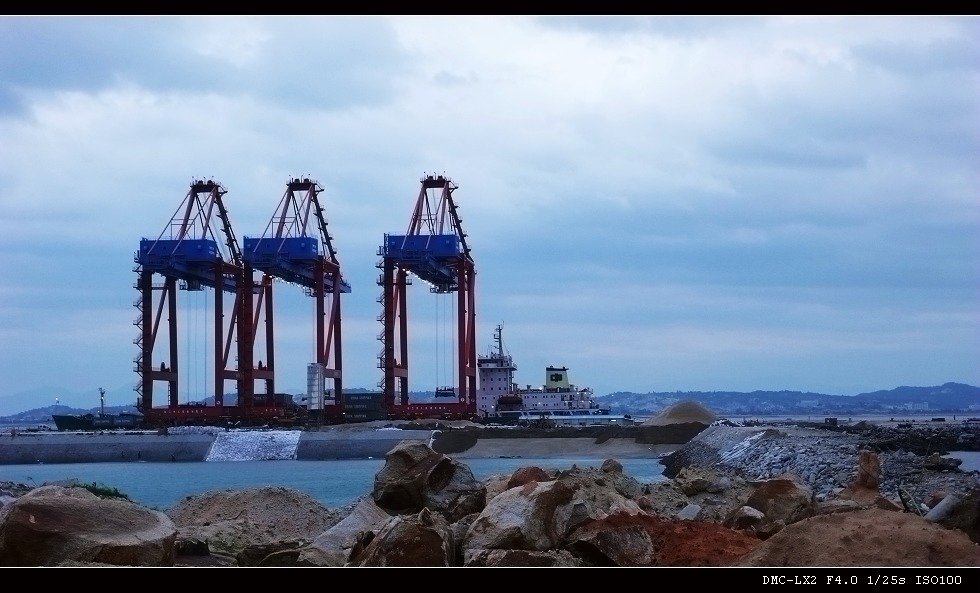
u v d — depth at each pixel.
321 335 147.50
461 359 144.50
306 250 144.62
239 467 104.94
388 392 142.75
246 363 146.38
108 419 154.00
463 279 146.25
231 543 24.78
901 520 16.55
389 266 143.25
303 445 121.56
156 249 145.50
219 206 158.00
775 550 16.41
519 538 18.75
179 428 135.25
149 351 146.50
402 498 26.52
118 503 18.69
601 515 22.17
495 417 149.88
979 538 19.64
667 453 113.88
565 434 117.88
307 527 30.47
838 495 30.78
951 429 123.81
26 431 146.62
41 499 17.73
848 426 128.88
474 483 27.09
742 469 77.94
